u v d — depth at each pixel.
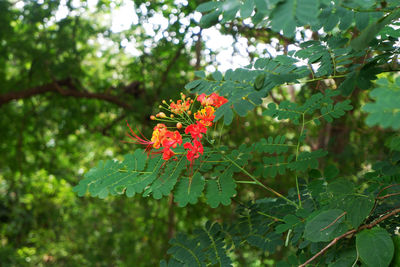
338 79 2.43
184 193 1.95
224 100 2.03
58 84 7.57
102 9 7.41
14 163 8.86
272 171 2.39
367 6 1.67
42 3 6.81
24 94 7.34
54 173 9.15
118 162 2.07
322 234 1.72
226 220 6.12
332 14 1.72
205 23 1.70
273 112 2.21
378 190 2.17
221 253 2.21
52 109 8.57
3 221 10.20
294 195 2.40
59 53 7.04
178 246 2.26
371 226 1.70
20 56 7.21
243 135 6.17
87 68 8.85
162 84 6.61
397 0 1.73
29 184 9.94
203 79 2.03
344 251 1.81
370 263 1.58
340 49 1.96
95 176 2.03
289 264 2.04
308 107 2.16
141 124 7.39
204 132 1.95
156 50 6.70
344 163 6.08
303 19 1.09
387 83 1.22
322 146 6.12
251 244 2.27
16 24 7.86
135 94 7.47
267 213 2.36
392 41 1.99
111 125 8.02
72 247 10.10
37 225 10.45
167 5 6.33
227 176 2.05
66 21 6.86
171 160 2.01
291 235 2.21
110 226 9.64
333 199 1.84
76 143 9.51
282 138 2.32
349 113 5.62
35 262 10.23
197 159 2.08
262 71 1.91
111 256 9.45
